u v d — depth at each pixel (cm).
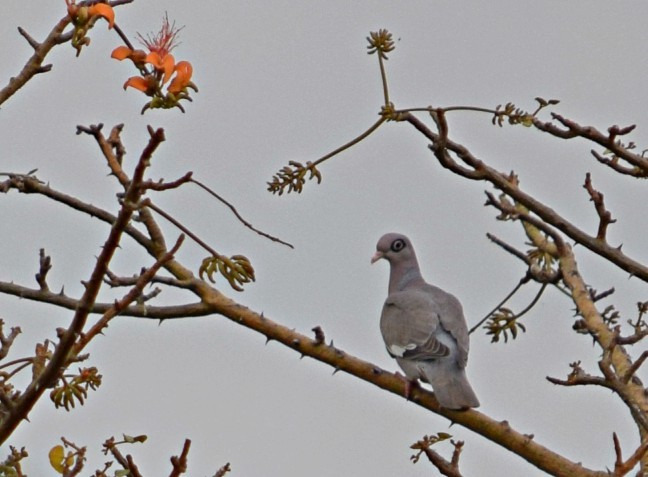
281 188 1191
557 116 1172
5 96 991
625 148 1185
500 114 1171
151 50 761
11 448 841
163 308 1216
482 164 1230
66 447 837
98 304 1195
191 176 759
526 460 1241
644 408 1226
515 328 1443
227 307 1227
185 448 809
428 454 934
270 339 1240
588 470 1209
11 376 858
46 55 1002
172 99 741
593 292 1408
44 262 1152
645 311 1170
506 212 1272
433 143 1198
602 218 1234
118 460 835
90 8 823
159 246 1223
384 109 1177
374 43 1176
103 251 774
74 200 1218
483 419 1302
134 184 750
